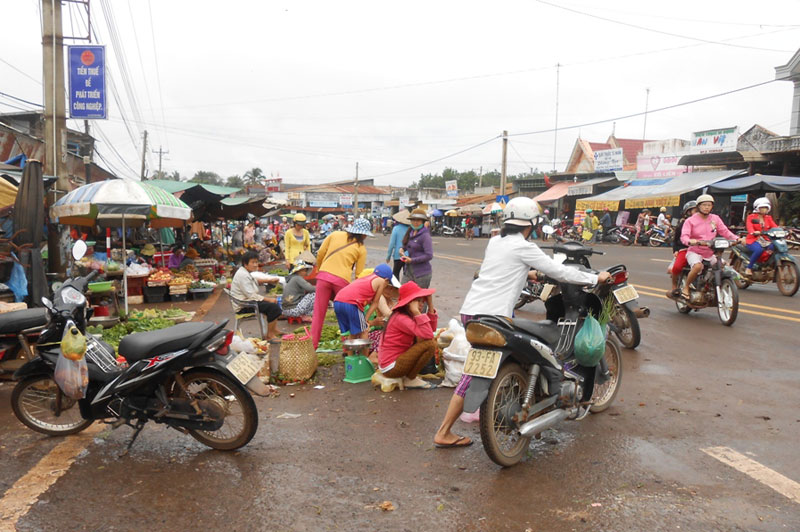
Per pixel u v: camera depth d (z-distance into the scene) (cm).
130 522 329
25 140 1611
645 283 1305
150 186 1016
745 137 2683
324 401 546
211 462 409
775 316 895
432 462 403
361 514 334
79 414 476
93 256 1204
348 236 721
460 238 4362
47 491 368
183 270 1508
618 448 419
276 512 337
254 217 2655
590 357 422
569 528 314
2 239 802
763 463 389
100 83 1094
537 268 425
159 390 423
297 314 941
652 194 2752
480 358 379
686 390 550
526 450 406
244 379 413
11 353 552
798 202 2303
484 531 314
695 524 315
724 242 835
